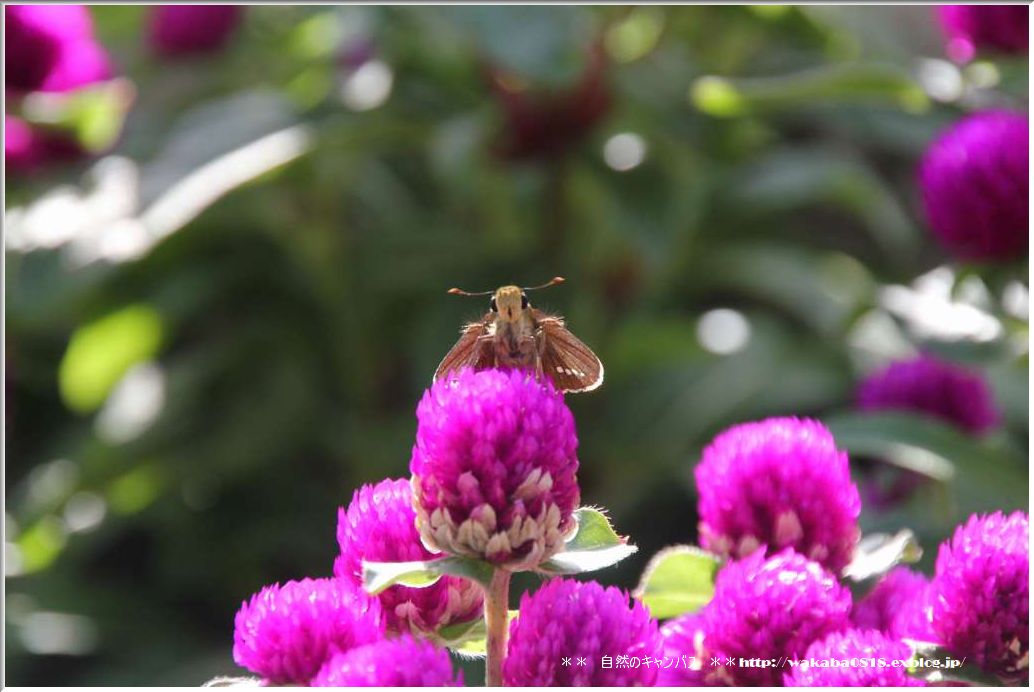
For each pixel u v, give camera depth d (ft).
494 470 2.15
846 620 2.20
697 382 4.63
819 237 5.95
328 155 4.45
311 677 2.17
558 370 2.24
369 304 4.61
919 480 2.70
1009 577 2.20
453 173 4.00
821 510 2.29
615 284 4.53
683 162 4.16
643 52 4.85
